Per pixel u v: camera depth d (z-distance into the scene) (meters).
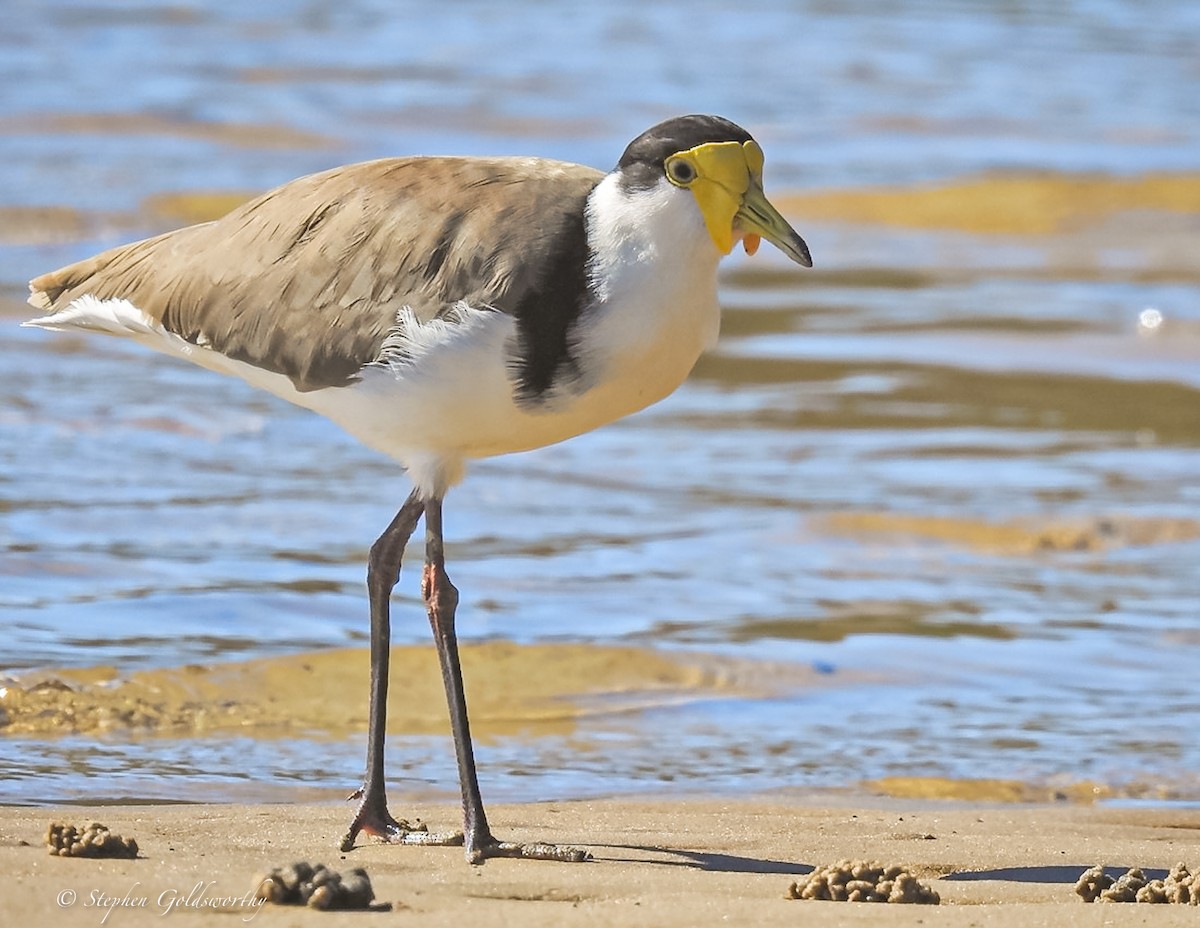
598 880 8.54
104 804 10.01
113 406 19.20
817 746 11.81
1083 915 8.07
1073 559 16.36
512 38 51.59
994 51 53.59
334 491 16.94
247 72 43.50
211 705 11.89
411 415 9.34
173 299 9.80
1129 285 29.22
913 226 33.66
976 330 25.62
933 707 12.65
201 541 15.25
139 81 41.09
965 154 39.91
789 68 49.38
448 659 9.38
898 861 9.25
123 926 7.48
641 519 16.86
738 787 10.97
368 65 45.72
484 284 9.06
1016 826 10.10
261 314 9.52
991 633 14.25
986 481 18.50
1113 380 23.17
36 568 14.22
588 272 9.09
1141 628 14.50
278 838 9.18
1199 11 61.69
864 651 13.66
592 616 14.12
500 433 9.42
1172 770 11.56
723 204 9.09
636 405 9.45
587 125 40.03
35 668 12.14
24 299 23.67
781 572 15.52
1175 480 18.77
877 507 17.45
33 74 40.84
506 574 15.05
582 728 12.01
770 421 20.66
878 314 26.47
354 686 12.38
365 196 9.47
